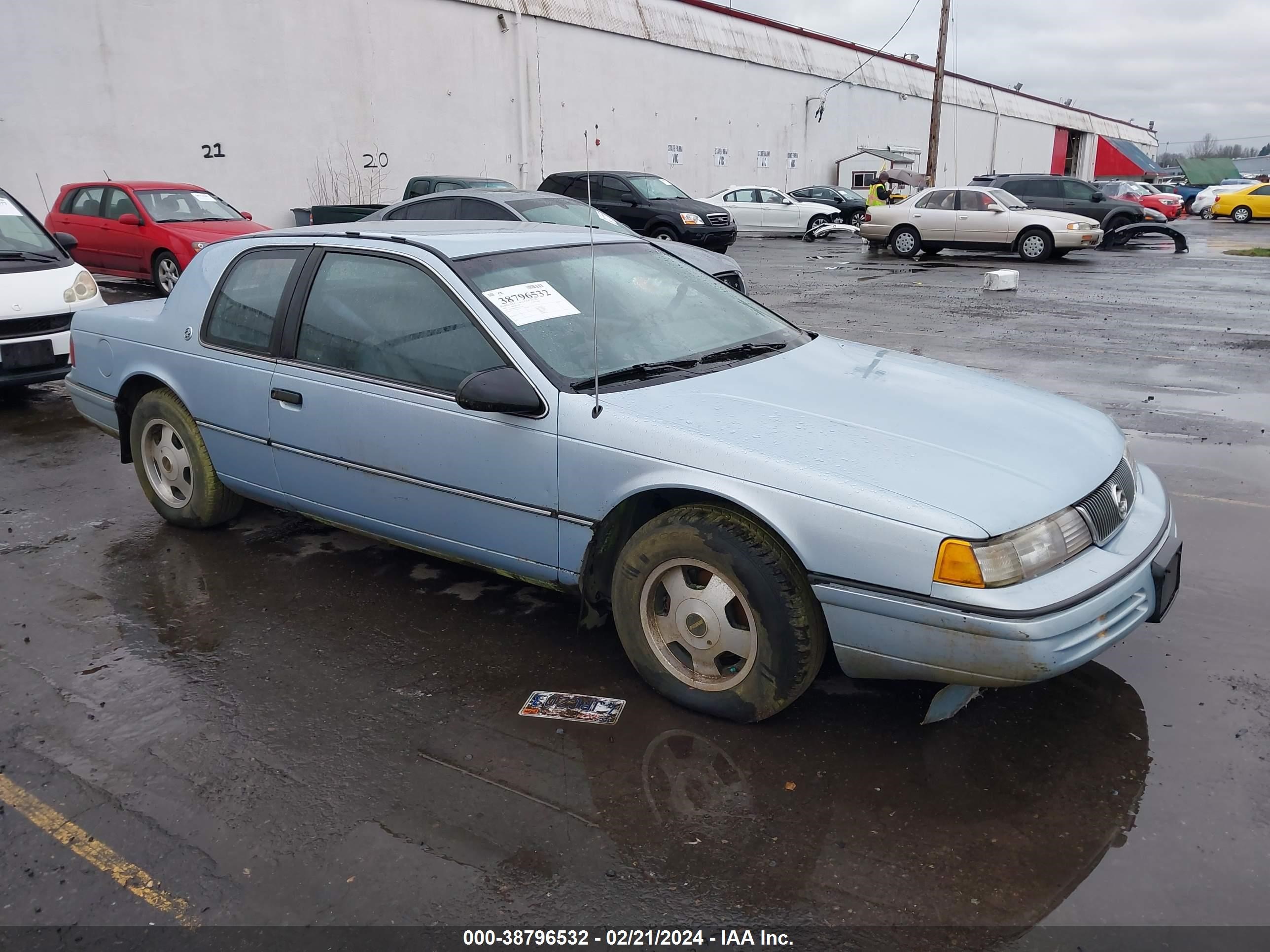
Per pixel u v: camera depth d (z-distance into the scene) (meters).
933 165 31.44
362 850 2.61
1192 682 3.42
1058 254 20.50
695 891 2.45
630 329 3.78
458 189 16.33
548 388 3.36
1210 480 5.58
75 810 2.79
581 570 3.39
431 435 3.62
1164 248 24.03
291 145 19.78
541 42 24.95
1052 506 2.87
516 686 3.45
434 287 3.70
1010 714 3.24
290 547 4.73
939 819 2.71
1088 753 3.02
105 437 6.89
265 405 4.19
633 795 2.83
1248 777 2.88
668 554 3.15
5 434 7.00
